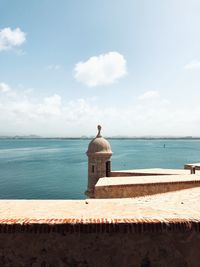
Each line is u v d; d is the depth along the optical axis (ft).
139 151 419.95
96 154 57.93
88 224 14.37
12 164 237.04
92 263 14.43
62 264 14.40
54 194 121.39
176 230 14.65
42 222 14.38
